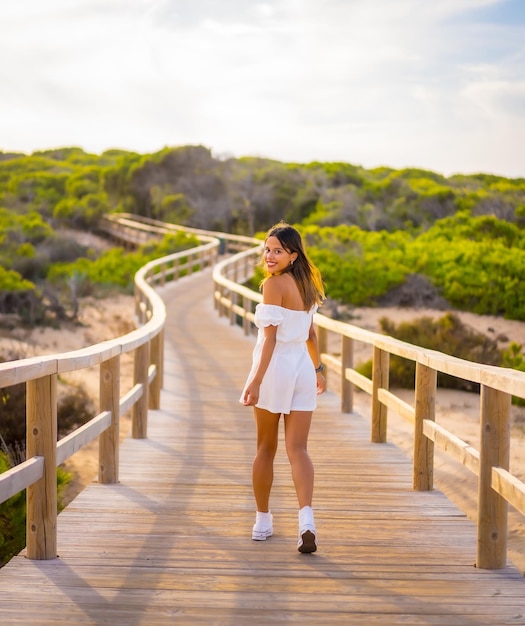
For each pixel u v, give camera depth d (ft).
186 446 22.08
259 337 13.19
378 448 22.08
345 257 91.81
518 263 87.40
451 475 27.58
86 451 32.89
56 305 69.05
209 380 35.04
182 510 15.66
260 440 13.52
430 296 84.89
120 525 14.56
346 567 12.37
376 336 21.43
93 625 10.04
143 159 212.84
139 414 22.94
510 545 21.29
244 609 10.62
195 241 119.44
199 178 203.31
